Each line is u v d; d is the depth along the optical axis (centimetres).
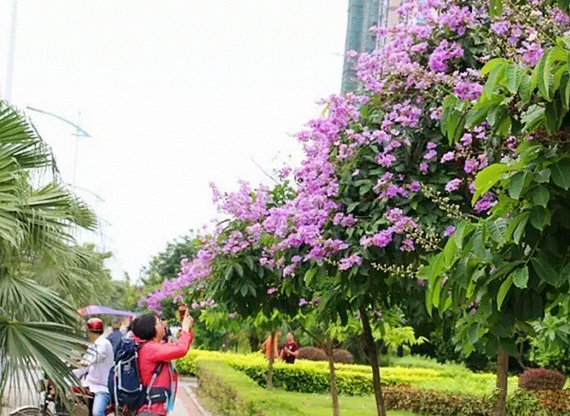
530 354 1734
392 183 554
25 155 732
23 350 615
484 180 325
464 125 386
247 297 811
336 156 589
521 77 299
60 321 669
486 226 337
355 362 2366
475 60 558
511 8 413
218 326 1235
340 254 580
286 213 623
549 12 409
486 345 377
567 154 323
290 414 911
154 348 652
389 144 559
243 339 2458
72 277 738
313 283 645
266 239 712
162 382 656
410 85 566
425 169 551
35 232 687
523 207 327
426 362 2347
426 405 1538
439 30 579
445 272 365
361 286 580
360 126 589
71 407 656
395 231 537
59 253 712
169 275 3544
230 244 780
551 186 325
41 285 695
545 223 317
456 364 2367
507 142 495
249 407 1021
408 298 629
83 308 877
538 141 330
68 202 737
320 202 583
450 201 553
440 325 659
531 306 346
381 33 607
